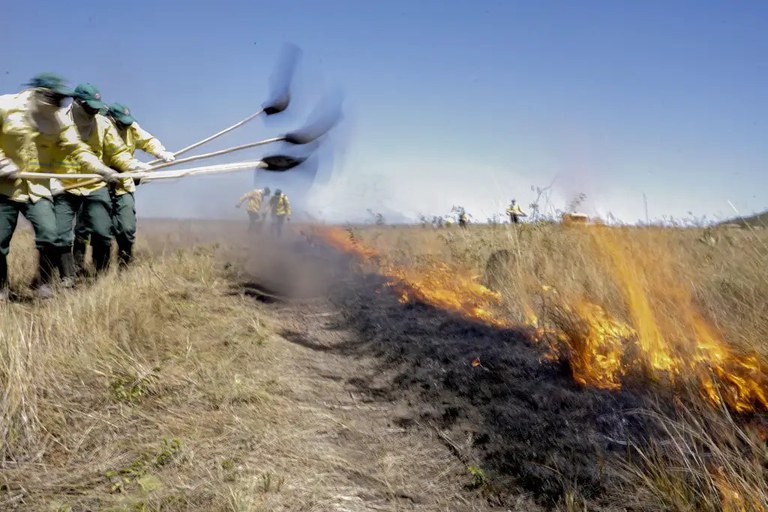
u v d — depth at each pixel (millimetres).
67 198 5879
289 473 2840
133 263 7008
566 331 4090
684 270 5098
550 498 2711
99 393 3422
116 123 6766
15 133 5277
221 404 3475
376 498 2725
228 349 4441
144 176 5316
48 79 5406
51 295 5363
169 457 2836
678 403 3240
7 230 5461
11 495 2545
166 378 3693
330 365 4492
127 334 4145
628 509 2578
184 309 5258
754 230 5945
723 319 4078
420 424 3486
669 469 2703
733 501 2438
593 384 3701
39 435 2988
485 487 2822
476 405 3629
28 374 3297
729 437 2785
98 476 2713
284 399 3715
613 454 2949
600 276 5090
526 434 3229
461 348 4582
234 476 2730
